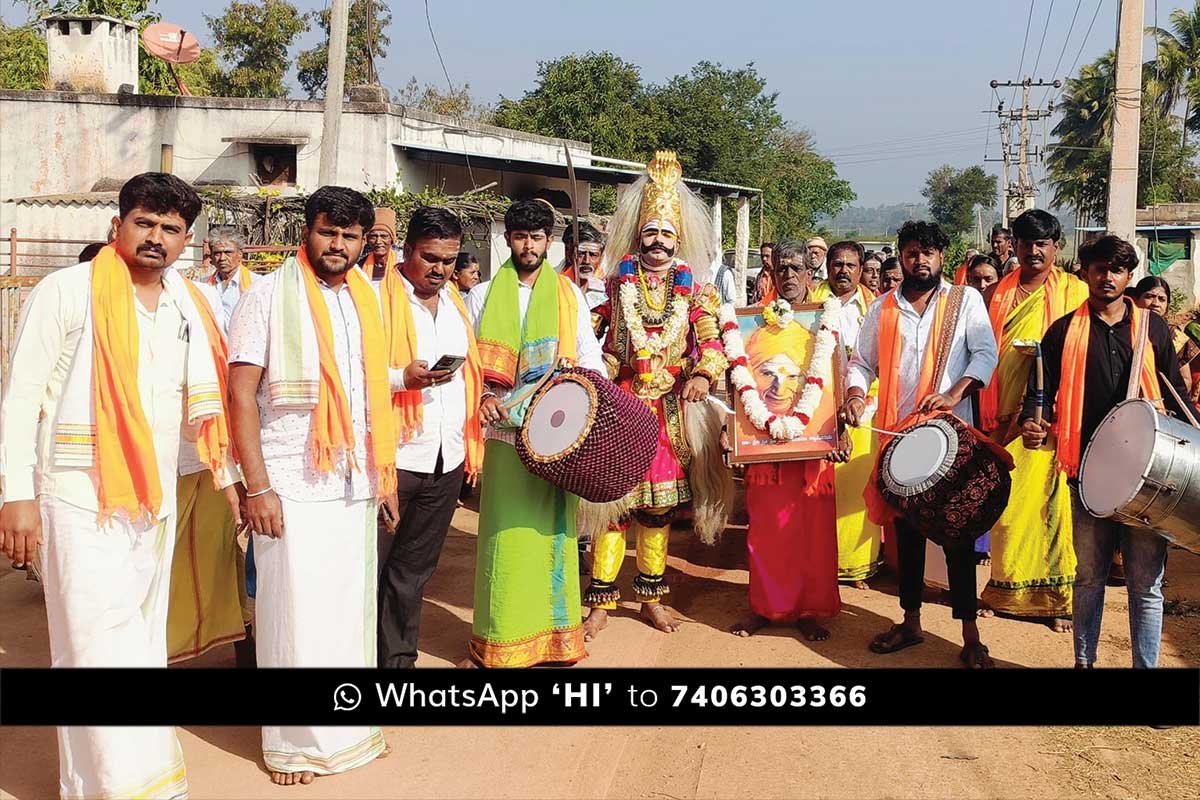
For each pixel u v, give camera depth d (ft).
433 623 18.07
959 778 12.72
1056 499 18.13
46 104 61.87
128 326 10.84
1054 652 16.83
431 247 14.21
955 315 17.22
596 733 13.89
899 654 16.75
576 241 18.62
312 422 12.12
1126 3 38.42
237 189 57.57
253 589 17.69
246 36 112.78
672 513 17.74
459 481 14.89
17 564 10.54
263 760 12.80
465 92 132.26
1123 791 12.37
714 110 124.06
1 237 58.03
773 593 17.56
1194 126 137.49
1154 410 13.75
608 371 17.57
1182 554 23.09
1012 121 163.73
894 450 15.98
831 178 198.90
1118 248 14.93
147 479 10.84
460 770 12.76
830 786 12.55
